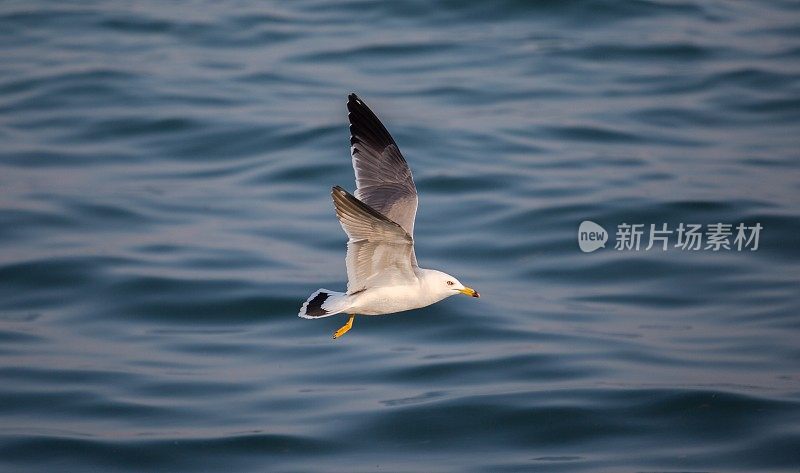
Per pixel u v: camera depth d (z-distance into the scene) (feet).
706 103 82.23
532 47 90.68
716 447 47.65
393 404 50.24
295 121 76.95
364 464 46.26
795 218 66.39
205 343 55.21
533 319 57.52
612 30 94.22
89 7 98.22
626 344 55.16
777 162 73.97
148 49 89.76
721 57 89.40
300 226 65.62
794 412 49.37
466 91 82.79
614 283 61.16
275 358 54.39
